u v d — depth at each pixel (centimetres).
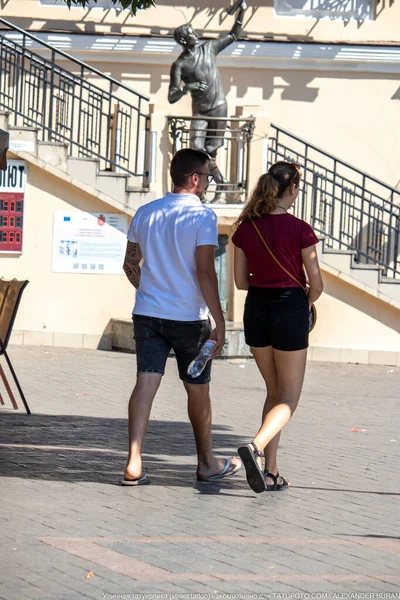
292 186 1816
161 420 2623
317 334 4150
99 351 3981
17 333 4009
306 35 4653
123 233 4034
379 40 4662
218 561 1391
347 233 4212
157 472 1988
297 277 1798
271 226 1795
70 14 4559
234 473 1956
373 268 4103
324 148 4631
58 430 2398
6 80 4284
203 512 1678
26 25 4534
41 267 4012
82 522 1576
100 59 4559
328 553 1459
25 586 1254
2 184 3956
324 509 1747
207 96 4106
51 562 1357
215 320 1822
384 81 4666
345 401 3170
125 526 1562
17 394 2917
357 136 4653
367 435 2567
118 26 4581
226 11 4494
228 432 2498
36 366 3491
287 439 2453
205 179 1881
